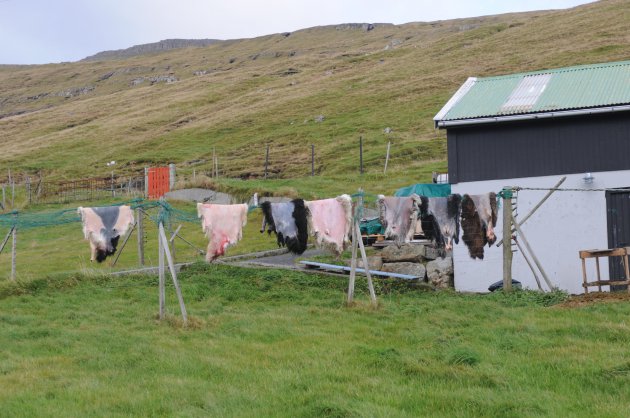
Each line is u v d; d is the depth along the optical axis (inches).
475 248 820.0
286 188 1600.6
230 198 1621.6
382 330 697.0
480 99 1047.6
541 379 511.2
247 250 1202.6
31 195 1998.0
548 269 951.0
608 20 3614.7
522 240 917.2
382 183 1743.4
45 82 7652.6
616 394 473.4
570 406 450.6
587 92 996.6
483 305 797.9
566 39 3420.3
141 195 1876.2
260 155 2554.1
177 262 1091.9
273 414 444.5
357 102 3174.2
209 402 468.4
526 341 617.3
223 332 699.4
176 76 7116.1
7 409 459.2
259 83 4397.1
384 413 431.2
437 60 3752.5
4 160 2992.1
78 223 1611.7
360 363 570.3
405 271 979.9
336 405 442.0
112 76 7583.7
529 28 4005.9
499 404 450.6
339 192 1632.6
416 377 526.9
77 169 2706.7
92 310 803.4
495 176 976.9
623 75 1054.4
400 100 3038.9
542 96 1011.3
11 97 7096.5
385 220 799.1
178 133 3191.4
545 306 789.9
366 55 4704.7
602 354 565.9
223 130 3115.2
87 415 448.8
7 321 746.8
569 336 633.6
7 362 585.9
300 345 635.5
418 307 797.9
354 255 815.7
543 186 959.6
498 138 979.3
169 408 462.3
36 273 1095.6
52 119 4224.9
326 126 2837.1
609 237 934.4
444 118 981.8
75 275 943.7
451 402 459.5
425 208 805.2
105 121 3828.7
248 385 513.3
